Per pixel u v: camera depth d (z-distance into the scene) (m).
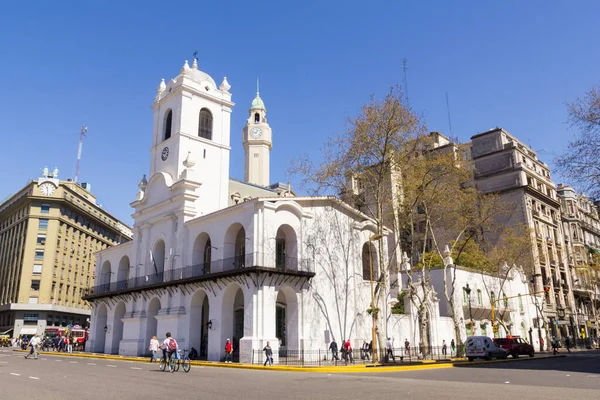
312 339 32.56
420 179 33.97
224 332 33.09
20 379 17.08
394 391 13.61
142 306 41.34
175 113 44.47
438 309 41.44
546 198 64.88
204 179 43.16
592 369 22.59
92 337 49.34
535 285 57.53
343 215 37.44
